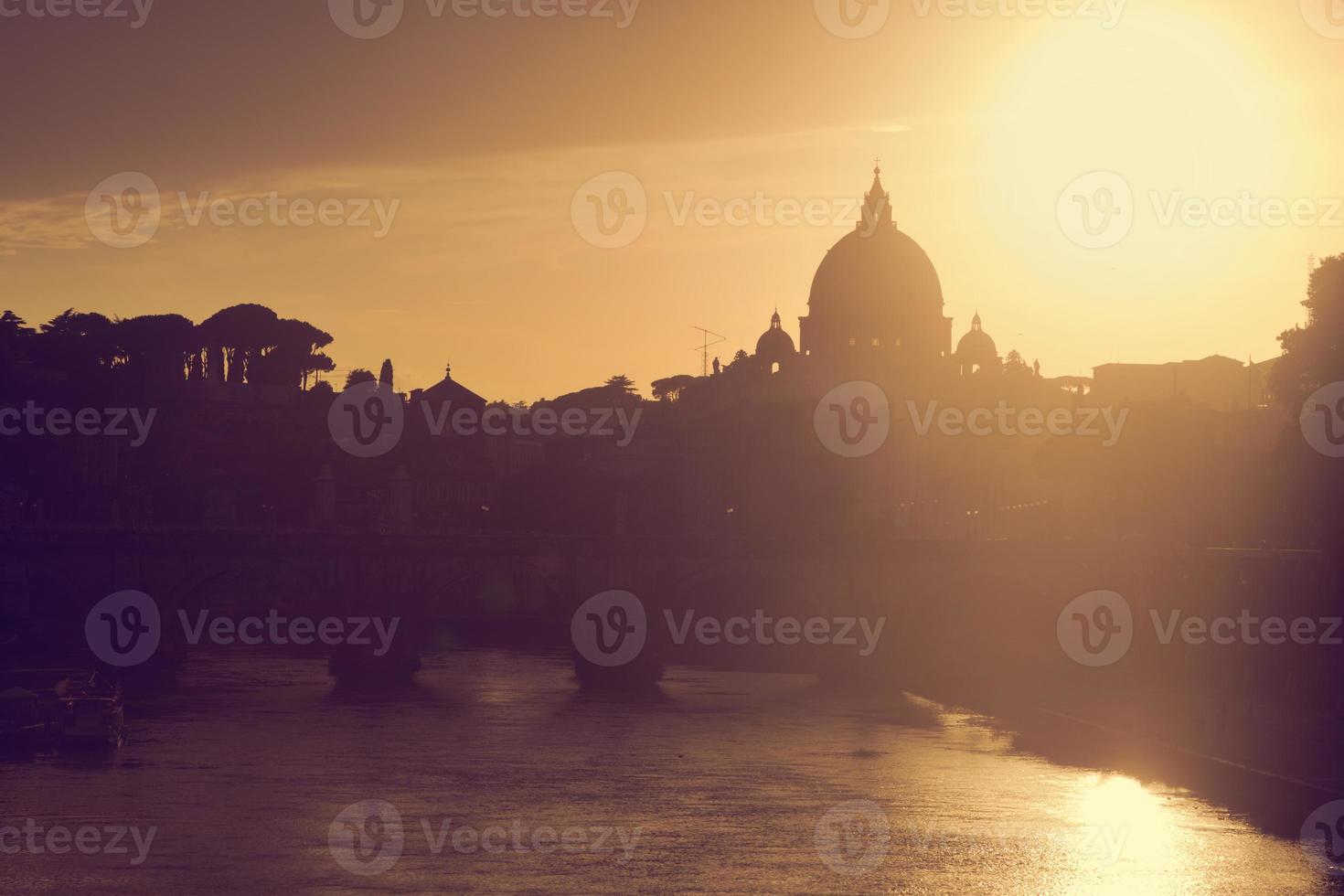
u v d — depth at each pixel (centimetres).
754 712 15238
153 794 11050
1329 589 14288
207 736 13388
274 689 16512
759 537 18700
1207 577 16725
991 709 15388
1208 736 13250
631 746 13188
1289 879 9306
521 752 12825
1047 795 11306
